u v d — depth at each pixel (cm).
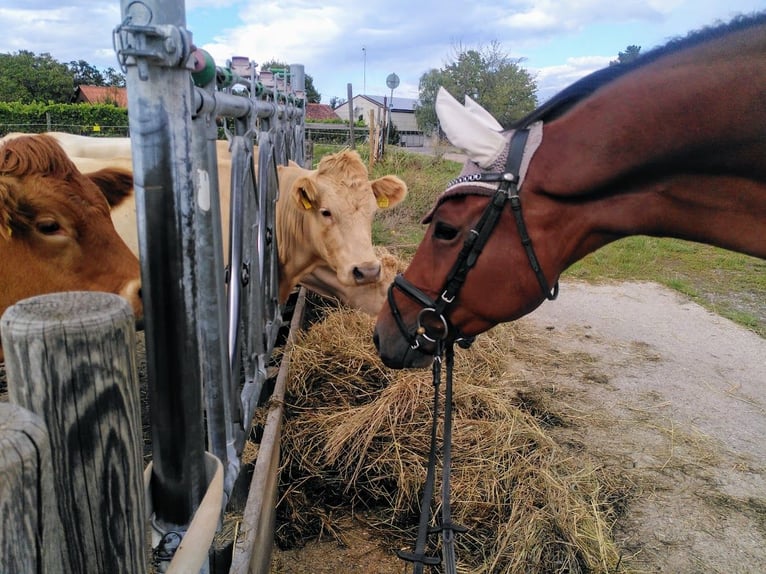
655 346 512
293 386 335
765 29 148
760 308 629
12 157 209
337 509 278
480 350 426
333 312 442
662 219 166
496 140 168
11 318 74
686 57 154
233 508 220
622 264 771
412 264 196
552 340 514
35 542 62
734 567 259
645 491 308
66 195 222
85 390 76
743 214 159
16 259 220
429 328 194
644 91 155
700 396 421
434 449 202
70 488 79
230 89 274
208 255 170
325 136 1773
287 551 255
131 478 84
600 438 357
